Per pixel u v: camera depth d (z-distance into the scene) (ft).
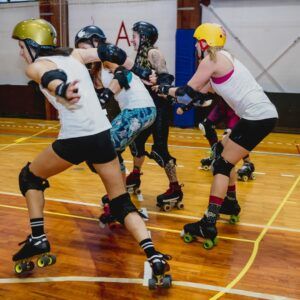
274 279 8.05
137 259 8.83
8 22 31.55
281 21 25.68
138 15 28.71
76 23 30.30
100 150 7.25
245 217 11.44
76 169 16.16
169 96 9.61
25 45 7.20
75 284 7.78
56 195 13.08
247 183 14.85
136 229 7.32
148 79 8.23
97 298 7.30
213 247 9.47
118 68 8.16
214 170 9.45
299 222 11.14
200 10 26.94
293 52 25.84
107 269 8.38
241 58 27.04
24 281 7.86
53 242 9.63
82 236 10.00
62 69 6.98
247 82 9.05
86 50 7.77
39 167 7.53
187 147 21.08
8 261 8.64
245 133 9.01
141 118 10.14
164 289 7.61
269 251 9.32
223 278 8.06
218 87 9.11
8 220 10.90
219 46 8.92
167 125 11.28
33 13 30.78
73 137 7.07
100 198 12.85
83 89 7.18
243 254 9.14
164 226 10.68
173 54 28.45
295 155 19.81
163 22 28.22
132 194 13.14
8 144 21.42
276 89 26.66
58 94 5.98
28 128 26.91
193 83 8.83
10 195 12.98
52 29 7.45
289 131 25.77
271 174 16.21
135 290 7.58
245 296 7.41
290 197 13.29
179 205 11.89
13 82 32.58
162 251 9.23
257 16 26.12
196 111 27.48
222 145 10.39
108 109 27.45
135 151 12.18
